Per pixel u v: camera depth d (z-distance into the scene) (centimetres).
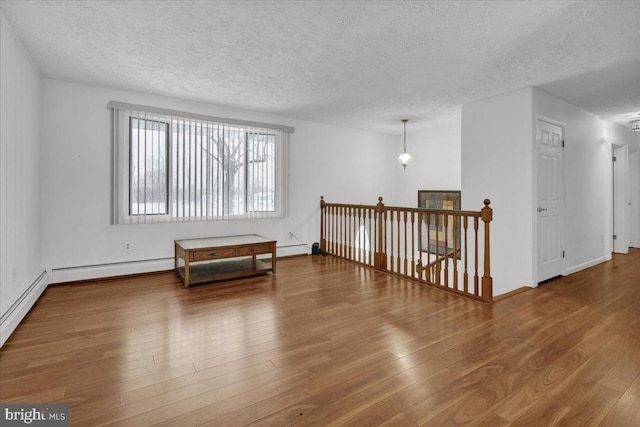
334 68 328
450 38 264
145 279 398
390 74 342
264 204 510
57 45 282
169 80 365
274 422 150
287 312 292
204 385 179
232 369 196
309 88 391
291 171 544
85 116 377
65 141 367
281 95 418
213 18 237
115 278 397
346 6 220
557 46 276
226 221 477
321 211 573
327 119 547
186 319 275
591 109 467
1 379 183
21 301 269
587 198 477
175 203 432
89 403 163
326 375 190
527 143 377
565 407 160
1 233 237
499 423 149
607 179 530
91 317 278
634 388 176
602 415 155
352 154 618
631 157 636
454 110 486
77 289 355
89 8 226
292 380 185
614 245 597
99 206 387
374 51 288
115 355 212
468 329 254
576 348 223
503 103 401
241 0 215
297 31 255
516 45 275
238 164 486
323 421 151
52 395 169
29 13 232
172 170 429
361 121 560
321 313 290
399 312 292
